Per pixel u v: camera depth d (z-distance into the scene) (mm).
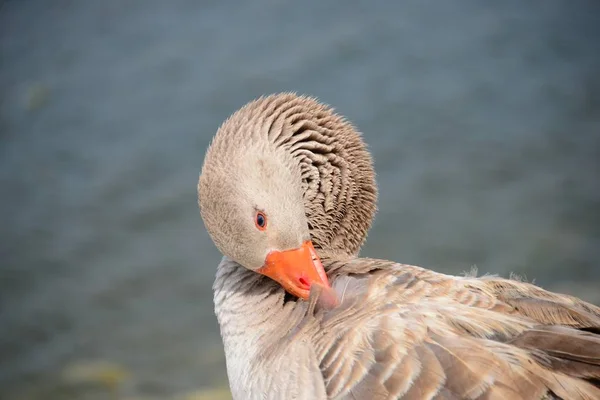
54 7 25141
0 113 20969
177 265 16250
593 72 21047
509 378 5711
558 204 16812
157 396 13109
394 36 22766
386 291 6797
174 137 19609
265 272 7676
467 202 17094
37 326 15094
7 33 24000
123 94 21141
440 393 5770
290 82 20828
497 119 19578
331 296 7004
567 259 15266
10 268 16469
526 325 6180
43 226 17484
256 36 23109
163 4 25109
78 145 19719
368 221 8469
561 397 5621
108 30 23859
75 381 13688
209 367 13805
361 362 6137
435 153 18547
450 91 20562
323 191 8125
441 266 15266
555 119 19469
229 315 7746
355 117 19641
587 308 6781
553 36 22516
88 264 16438
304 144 8016
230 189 7699
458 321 6242
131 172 18703
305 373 6344
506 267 15156
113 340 14617
